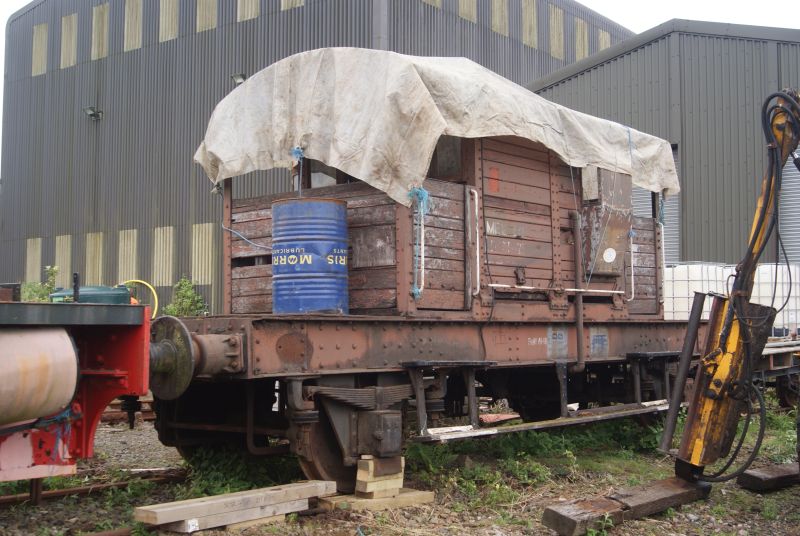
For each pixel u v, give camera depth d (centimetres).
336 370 617
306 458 603
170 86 2619
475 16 2612
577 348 858
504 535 561
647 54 2002
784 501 682
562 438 915
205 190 2522
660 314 1030
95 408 518
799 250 1767
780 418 1158
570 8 3231
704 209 1894
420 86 646
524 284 796
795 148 639
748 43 1870
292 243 657
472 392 720
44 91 2984
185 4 2588
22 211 3027
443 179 779
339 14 2225
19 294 489
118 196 2738
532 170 824
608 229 901
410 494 632
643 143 978
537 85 2231
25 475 482
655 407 928
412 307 669
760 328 642
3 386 430
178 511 498
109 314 485
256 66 2406
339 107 679
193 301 2427
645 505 611
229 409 740
